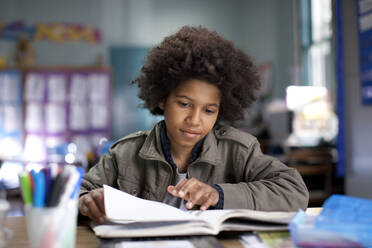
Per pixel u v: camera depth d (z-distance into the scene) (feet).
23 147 19.71
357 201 2.28
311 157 10.92
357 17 9.29
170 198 3.27
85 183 3.29
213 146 3.27
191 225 2.23
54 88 20.02
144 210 2.44
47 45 21.70
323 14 14.25
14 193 12.61
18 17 21.47
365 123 9.17
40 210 1.74
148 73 3.27
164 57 3.06
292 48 16.28
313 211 2.91
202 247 2.02
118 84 22.00
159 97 3.18
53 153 13.92
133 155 3.43
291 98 14.93
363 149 9.26
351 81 9.60
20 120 19.80
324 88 13.91
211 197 2.65
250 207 2.68
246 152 3.30
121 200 2.54
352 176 9.70
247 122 17.81
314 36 14.98
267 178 3.12
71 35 21.86
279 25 17.65
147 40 22.45
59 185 1.81
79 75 20.22
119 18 22.25
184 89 2.83
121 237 2.21
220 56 2.91
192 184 2.66
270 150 14.66
